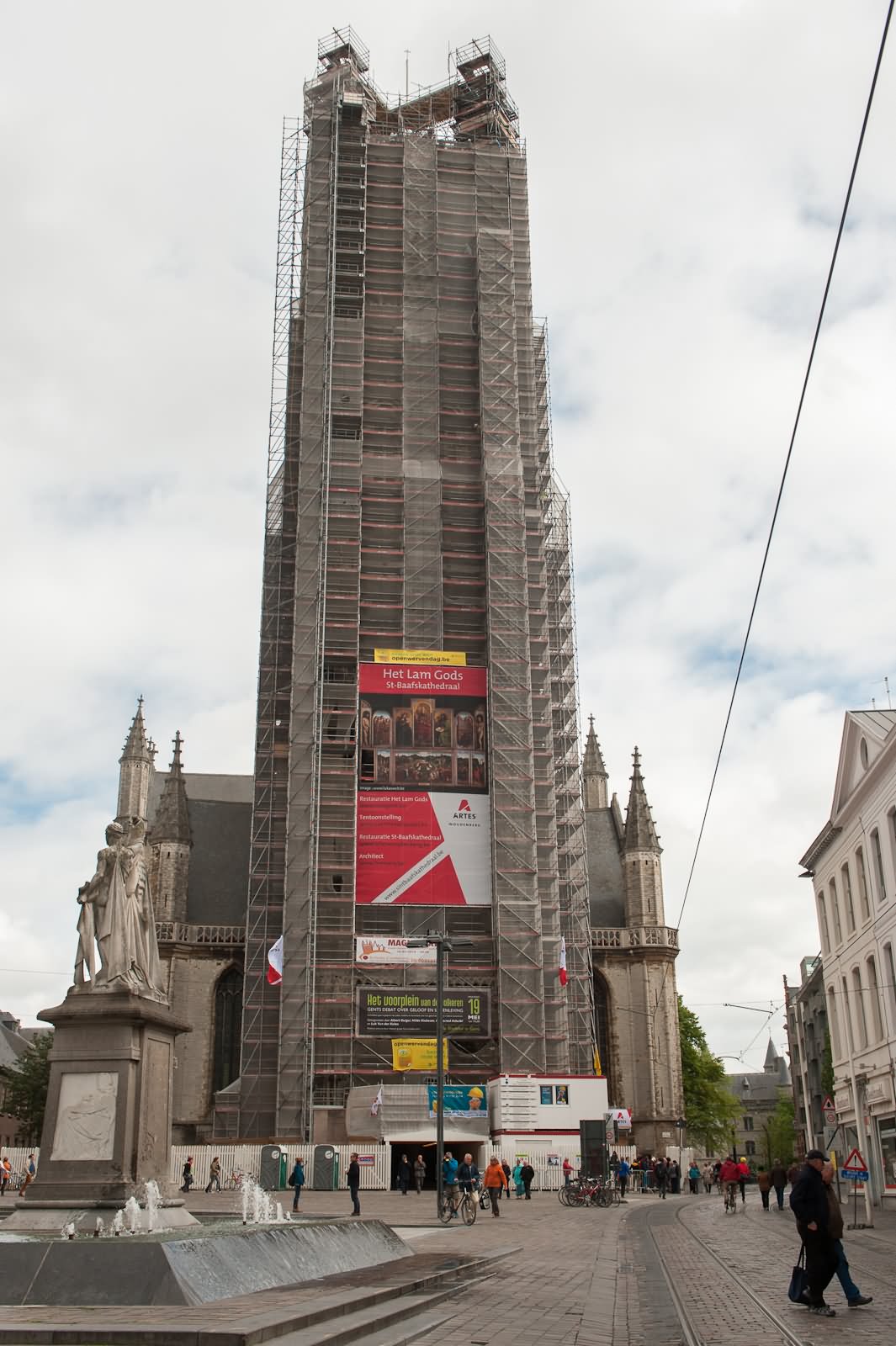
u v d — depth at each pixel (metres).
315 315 80.12
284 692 75.19
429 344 80.62
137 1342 10.98
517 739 71.69
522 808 70.38
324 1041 65.75
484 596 76.19
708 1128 95.25
